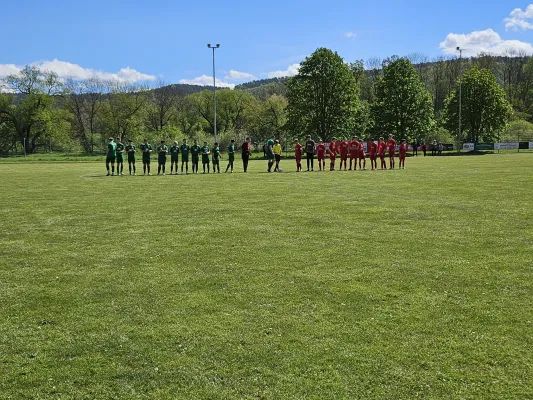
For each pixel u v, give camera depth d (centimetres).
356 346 511
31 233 1149
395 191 1917
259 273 781
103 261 877
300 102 7012
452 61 10812
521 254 869
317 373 458
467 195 1744
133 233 1133
